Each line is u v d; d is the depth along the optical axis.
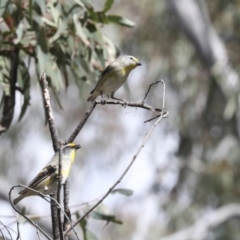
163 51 16.91
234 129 16.77
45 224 15.10
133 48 16.91
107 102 5.48
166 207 17.20
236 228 16.80
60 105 7.74
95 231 16.64
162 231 17.16
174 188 17.31
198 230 16.06
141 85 16.77
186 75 16.73
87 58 8.04
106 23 7.98
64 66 7.89
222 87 15.50
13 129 17.30
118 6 16.83
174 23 16.88
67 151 5.56
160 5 16.83
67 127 16.98
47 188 5.57
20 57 7.90
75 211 6.89
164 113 5.40
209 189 16.55
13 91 7.80
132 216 17.17
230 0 16.70
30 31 7.74
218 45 16.30
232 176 16.31
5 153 17.34
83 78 8.09
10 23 7.59
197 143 17.31
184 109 17.00
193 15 16.25
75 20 7.71
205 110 16.94
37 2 7.43
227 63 15.63
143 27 16.81
